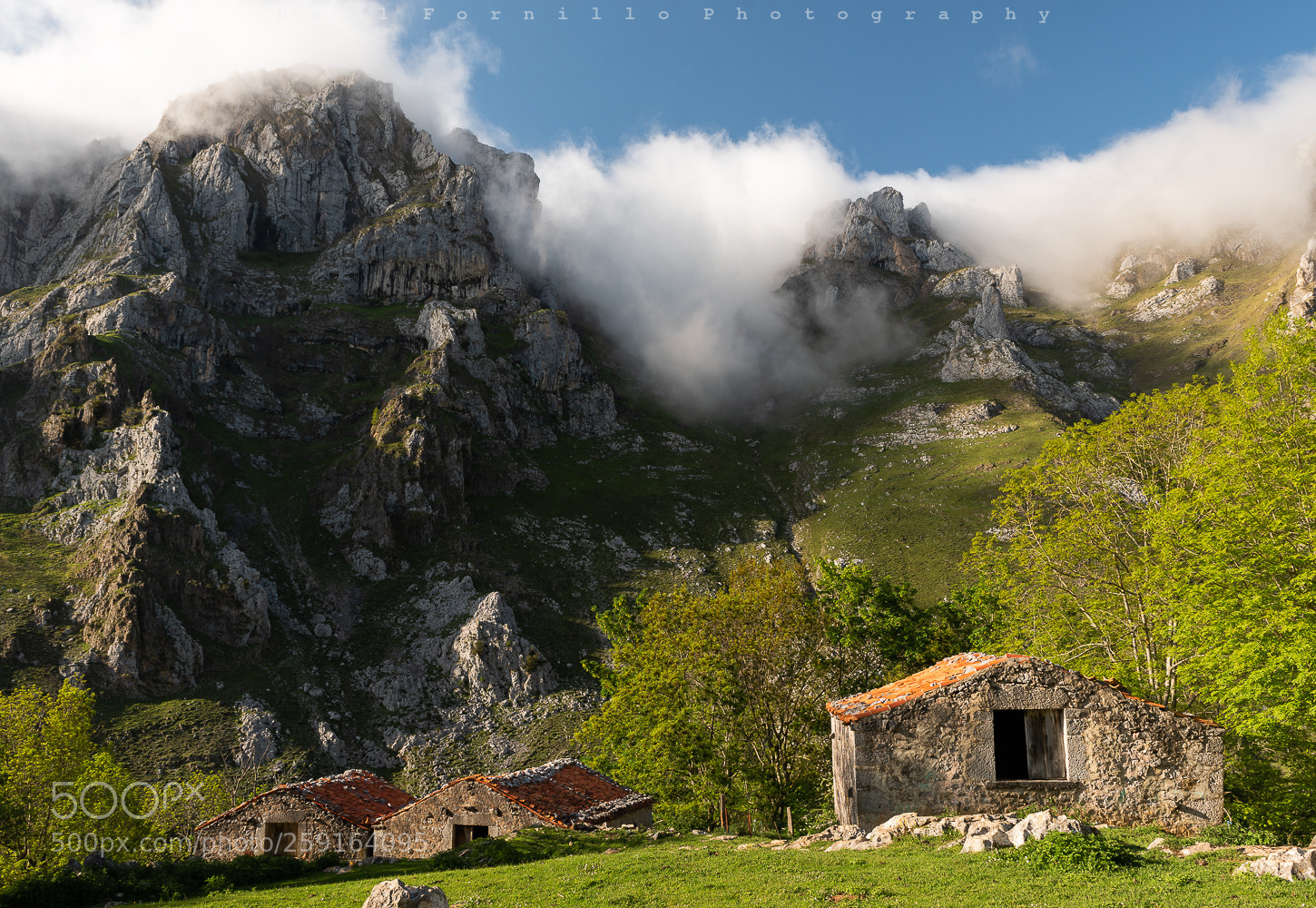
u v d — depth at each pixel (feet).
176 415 632.79
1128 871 63.57
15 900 98.84
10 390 611.88
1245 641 104.68
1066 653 136.15
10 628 435.12
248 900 93.66
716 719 153.48
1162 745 91.30
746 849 90.68
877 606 178.81
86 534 522.06
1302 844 107.04
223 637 484.74
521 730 462.60
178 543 510.17
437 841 138.92
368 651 524.93
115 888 106.32
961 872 66.39
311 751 424.87
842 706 98.53
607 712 178.09
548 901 72.59
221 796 279.69
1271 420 112.57
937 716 91.04
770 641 154.92
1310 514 102.94
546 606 597.11
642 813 156.97
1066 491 146.00
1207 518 115.34
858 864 72.95
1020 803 89.10
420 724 468.34
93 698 184.75
